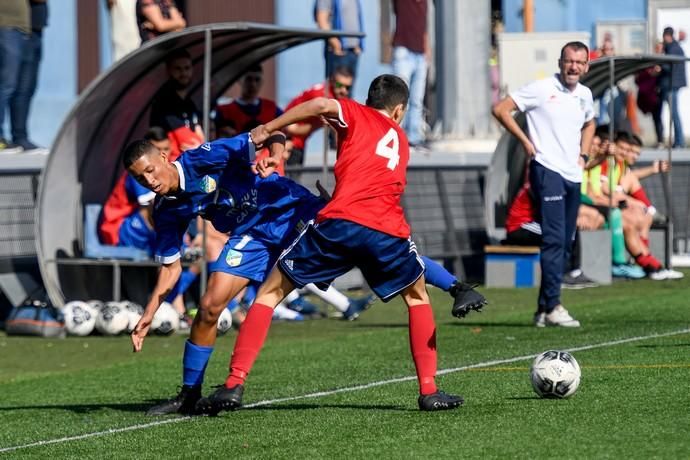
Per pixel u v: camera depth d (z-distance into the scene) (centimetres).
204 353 2230
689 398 2120
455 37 5394
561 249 3253
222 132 3897
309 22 6412
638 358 2611
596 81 4816
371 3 6328
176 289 3588
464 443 1847
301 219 2188
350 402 2264
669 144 4891
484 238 4925
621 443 1798
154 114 3712
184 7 6150
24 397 2544
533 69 5922
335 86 3953
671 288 4288
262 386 2516
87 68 5778
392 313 3866
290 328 3519
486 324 3381
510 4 7462
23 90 4203
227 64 3953
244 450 1898
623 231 4622
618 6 7700
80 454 1953
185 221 2211
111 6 4506
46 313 3512
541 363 2159
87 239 3709
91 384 2673
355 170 2056
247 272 2183
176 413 2244
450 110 5419
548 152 3228
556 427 1919
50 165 3634
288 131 4044
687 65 7519
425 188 4741
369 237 2047
